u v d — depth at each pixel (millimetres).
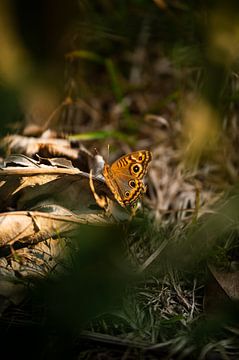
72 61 1386
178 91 1401
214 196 1333
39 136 1337
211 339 1188
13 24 1364
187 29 1401
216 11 1370
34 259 1217
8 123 1335
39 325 1187
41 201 1234
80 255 1214
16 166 1231
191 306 1218
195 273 1235
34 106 1354
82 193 1238
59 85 1372
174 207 1327
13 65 1360
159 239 1260
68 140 1315
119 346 1181
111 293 1189
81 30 1402
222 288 1209
